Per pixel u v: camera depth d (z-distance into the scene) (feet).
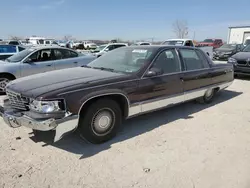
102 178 9.00
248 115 16.44
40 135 12.58
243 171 9.50
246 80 31.35
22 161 10.08
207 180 8.92
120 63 14.38
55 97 9.82
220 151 11.13
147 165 9.91
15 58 24.39
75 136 12.50
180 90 15.33
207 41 106.32
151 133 13.07
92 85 10.98
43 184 8.59
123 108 12.60
